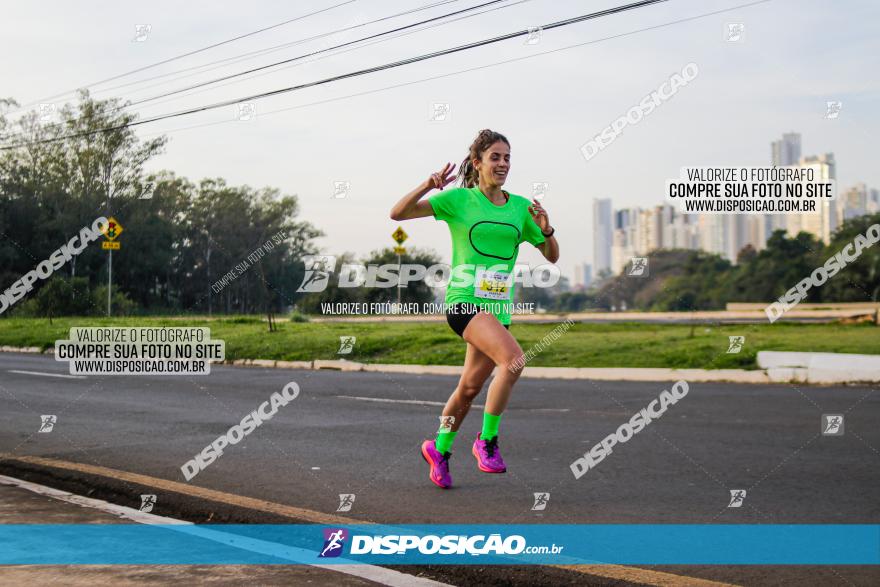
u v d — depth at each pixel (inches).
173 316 1200.2
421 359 630.5
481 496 200.5
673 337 643.5
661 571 140.3
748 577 136.9
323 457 257.3
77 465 238.2
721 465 234.1
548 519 177.2
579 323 842.2
